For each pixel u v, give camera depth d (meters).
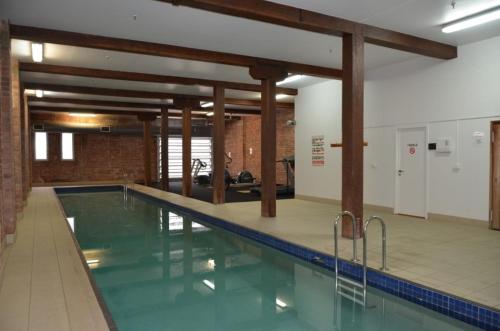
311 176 10.98
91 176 18.77
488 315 3.32
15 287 3.90
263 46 6.97
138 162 19.64
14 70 7.64
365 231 4.32
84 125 17.30
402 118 8.24
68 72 8.40
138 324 3.58
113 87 11.07
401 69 8.25
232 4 4.68
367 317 3.73
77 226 8.40
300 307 4.00
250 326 3.55
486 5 5.12
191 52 7.05
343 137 5.93
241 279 4.89
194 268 5.35
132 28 6.00
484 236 6.12
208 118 19.66
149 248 6.45
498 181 6.63
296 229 6.73
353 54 5.70
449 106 7.33
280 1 4.95
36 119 16.98
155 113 16.95
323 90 10.47
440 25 5.90
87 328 2.99
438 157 7.57
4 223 5.71
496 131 6.64
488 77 6.71
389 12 5.34
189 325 3.57
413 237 6.03
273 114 7.99
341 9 5.22
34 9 5.25
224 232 7.64
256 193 13.18
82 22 5.73
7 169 5.77
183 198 11.80
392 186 8.50
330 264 4.98
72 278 4.19
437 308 3.72
